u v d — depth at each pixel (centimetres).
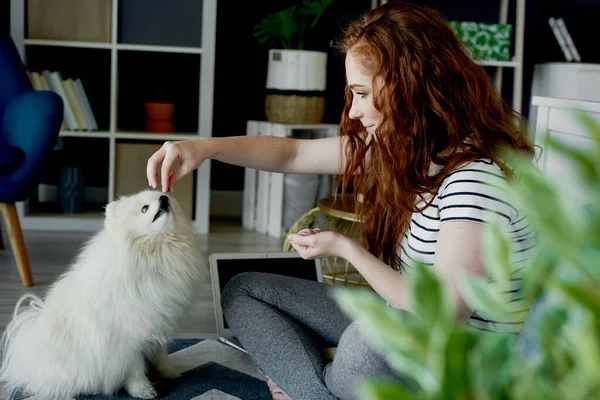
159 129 420
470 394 33
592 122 31
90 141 438
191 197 414
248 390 206
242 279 189
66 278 193
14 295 287
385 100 136
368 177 165
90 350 182
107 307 179
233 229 430
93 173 440
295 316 181
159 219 178
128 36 407
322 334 180
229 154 178
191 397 199
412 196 139
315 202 417
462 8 467
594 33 479
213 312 281
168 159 165
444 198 131
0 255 345
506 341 35
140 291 180
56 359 185
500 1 467
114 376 189
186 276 186
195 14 411
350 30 147
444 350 33
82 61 438
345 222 312
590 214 31
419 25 137
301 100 420
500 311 35
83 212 418
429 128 136
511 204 124
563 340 33
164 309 183
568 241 30
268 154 182
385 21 139
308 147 185
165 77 450
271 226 417
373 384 32
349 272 322
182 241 187
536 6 467
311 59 418
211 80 409
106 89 443
